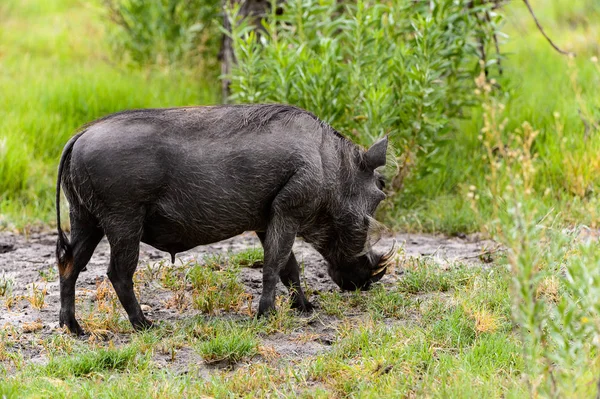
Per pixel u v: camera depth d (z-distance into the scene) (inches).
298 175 519.8
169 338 506.9
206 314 557.0
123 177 497.0
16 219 780.0
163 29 1098.1
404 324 524.7
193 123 516.7
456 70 812.0
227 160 513.7
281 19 808.3
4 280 605.3
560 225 649.6
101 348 483.2
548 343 446.6
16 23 1450.5
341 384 440.8
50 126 913.5
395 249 693.3
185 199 512.4
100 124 513.7
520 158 496.7
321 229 561.3
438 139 796.6
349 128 757.3
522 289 381.4
